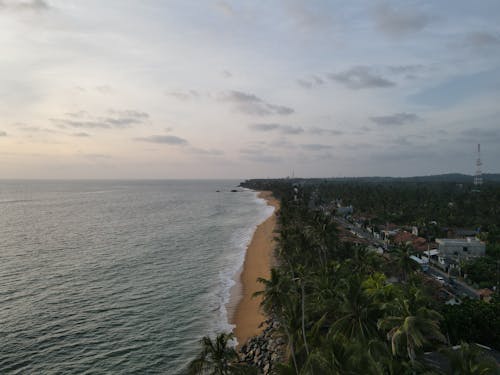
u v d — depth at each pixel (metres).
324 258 67.69
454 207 152.12
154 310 56.28
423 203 172.50
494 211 136.38
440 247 84.56
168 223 147.62
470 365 23.78
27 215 173.75
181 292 64.31
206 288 66.38
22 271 75.50
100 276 72.81
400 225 129.12
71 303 58.53
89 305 57.81
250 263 83.44
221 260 86.56
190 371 30.09
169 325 51.22
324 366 23.06
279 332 35.16
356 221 145.38
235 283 69.19
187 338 47.59
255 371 31.62
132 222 149.88
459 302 52.19
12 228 132.75
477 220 127.19
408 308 26.89
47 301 59.16
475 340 38.00
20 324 50.56
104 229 131.25
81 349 44.50
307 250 64.88
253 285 67.44
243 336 47.91
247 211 199.50
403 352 26.56
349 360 23.31
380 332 30.69
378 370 22.27
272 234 119.06
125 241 108.50
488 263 73.56
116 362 41.94
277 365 27.09
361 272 53.62
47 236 116.31
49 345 45.28
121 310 56.09
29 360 41.94
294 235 68.12
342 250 70.06
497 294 51.22
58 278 71.00
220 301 60.03
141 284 68.31
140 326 50.81
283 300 33.41
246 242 108.31
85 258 87.25
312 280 43.81
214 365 30.77
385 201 171.38
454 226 126.88
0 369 40.09
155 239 112.00
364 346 27.30
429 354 31.23
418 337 24.09
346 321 31.67
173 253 93.44
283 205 149.62
